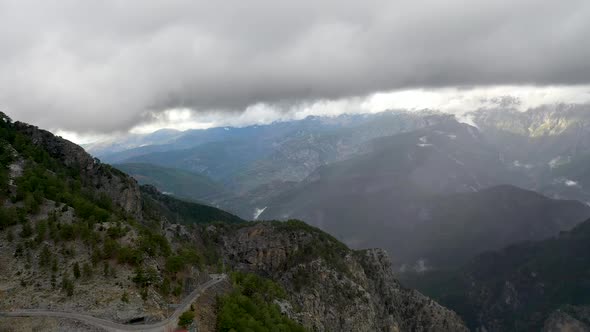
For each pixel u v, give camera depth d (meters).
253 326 176.75
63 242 181.00
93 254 174.38
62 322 144.00
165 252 195.88
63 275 164.25
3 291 154.50
